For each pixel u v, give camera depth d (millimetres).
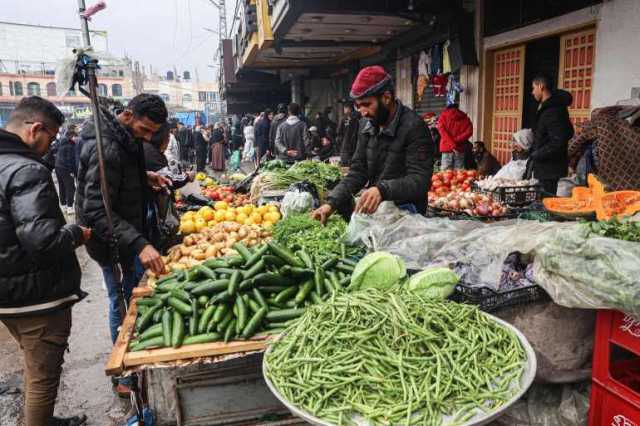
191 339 2250
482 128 9023
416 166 3029
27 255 2518
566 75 7102
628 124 4047
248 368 2631
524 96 8117
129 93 57219
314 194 5066
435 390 1610
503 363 1757
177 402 2600
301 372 1738
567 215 2920
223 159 19562
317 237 3234
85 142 3186
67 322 2795
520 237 2293
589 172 4344
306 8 8336
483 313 2018
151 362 2158
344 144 11047
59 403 3617
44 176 2457
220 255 3451
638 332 1901
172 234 3998
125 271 3596
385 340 1772
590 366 2367
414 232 2736
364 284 2328
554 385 2414
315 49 13633
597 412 2133
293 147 9891
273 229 3883
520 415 2355
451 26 8781
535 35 7367
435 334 1784
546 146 4930
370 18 9328
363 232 2867
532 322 2338
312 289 2484
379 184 2881
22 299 2570
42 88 53719
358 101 3059
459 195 4668
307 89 20812
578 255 1947
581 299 1948
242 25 16641
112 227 2758
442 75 9742
